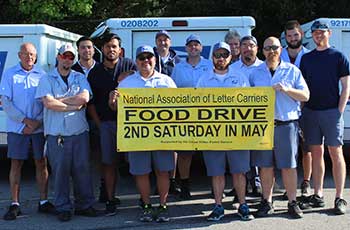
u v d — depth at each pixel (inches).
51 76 244.8
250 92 241.4
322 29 249.0
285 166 244.8
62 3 503.5
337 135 250.2
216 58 242.8
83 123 250.4
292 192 247.0
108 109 257.0
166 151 245.3
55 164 248.4
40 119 255.1
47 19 510.0
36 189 315.6
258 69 248.8
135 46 316.5
